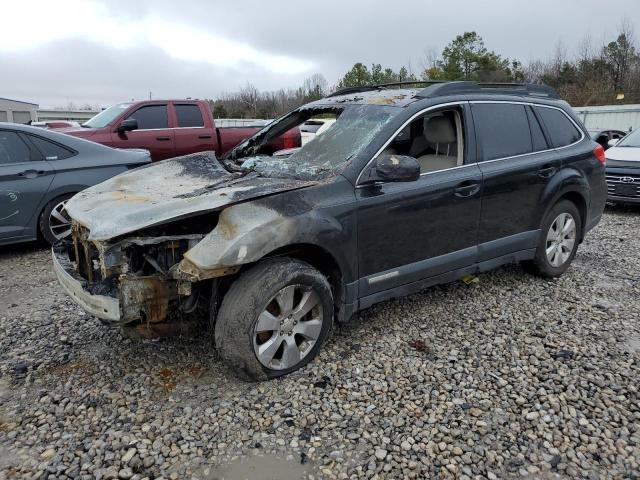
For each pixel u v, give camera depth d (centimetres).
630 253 606
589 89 3719
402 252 368
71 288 326
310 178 340
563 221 490
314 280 320
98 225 300
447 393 307
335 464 251
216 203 298
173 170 403
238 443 265
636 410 290
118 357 350
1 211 564
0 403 298
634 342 371
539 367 336
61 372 331
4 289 484
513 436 270
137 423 280
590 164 502
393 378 324
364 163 346
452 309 429
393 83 450
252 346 301
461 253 405
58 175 593
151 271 308
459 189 390
